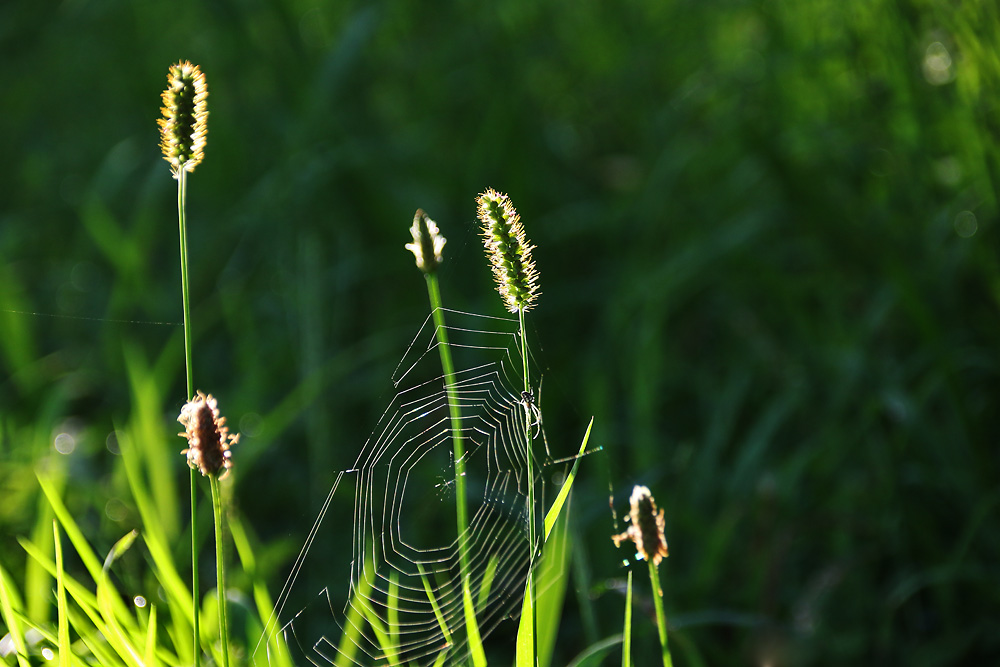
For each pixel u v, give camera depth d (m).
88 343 2.28
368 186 2.21
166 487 1.40
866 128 1.87
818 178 1.96
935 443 1.50
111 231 2.17
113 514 1.40
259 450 1.58
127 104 2.83
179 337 1.94
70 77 2.84
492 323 1.88
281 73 2.37
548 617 1.26
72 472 1.54
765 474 1.55
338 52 2.12
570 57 2.58
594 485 1.52
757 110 2.10
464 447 1.53
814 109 2.05
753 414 1.85
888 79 1.77
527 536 1.34
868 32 1.83
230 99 2.53
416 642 1.32
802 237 2.00
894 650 1.38
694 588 1.38
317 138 2.21
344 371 1.77
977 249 1.57
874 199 1.92
